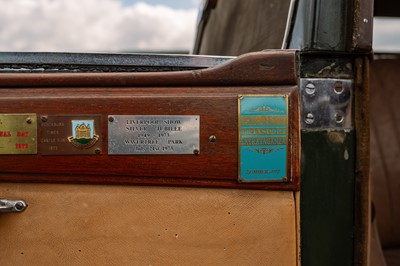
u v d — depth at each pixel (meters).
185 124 0.90
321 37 0.94
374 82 2.02
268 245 0.92
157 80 0.92
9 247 0.93
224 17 1.69
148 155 0.91
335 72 0.96
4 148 0.91
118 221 0.92
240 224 0.92
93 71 0.99
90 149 0.91
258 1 1.38
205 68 0.98
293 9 1.02
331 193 0.97
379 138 1.93
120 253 0.93
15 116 0.90
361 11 0.94
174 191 0.92
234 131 0.90
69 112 0.90
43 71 0.98
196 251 0.92
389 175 1.90
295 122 0.91
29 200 0.92
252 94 0.90
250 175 0.91
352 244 0.99
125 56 0.98
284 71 0.91
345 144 0.96
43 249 0.93
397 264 1.81
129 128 0.90
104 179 0.92
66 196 0.92
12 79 0.92
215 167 0.91
